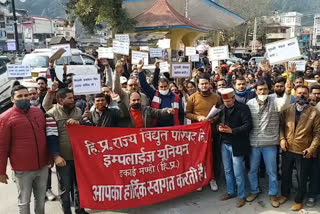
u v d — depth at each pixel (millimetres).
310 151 4418
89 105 6000
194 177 5000
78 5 13867
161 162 4809
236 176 4840
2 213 4840
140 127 4895
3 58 14336
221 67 9523
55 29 61406
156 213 4711
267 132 4695
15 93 3793
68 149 4336
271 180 4809
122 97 5352
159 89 5418
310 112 4492
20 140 3793
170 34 13836
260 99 4660
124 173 4605
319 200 5027
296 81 5945
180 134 4934
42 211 4172
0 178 3730
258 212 4680
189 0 16031
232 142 4770
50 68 6887
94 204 4434
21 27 49969
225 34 47031
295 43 5566
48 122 4031
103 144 4512
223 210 4770
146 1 14664
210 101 5285
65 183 4348
